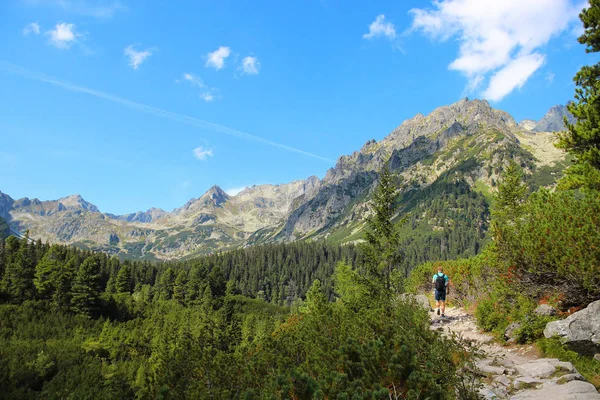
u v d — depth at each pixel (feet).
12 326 305.73
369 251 71.05
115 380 196.44
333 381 21.50
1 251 454.40
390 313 34.12
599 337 29.58
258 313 448.65
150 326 332.19
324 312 39.14
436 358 23.49
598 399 20.77
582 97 55.88
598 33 52.85
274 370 27.58
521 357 34.58
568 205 43.47
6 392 176.96
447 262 82.94
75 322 338.75
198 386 27.89
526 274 44.55
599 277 34.40
